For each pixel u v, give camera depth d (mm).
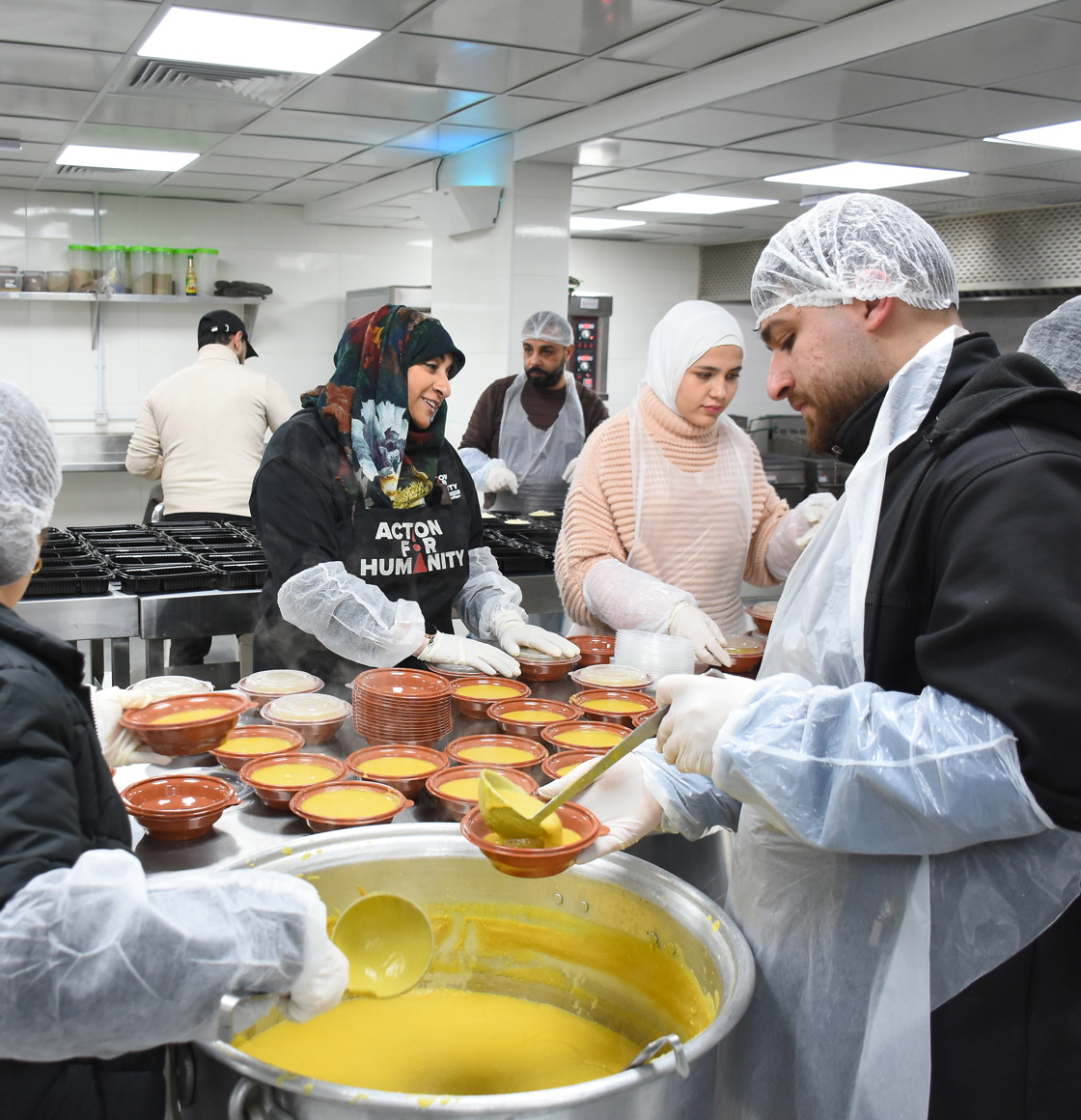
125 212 6555
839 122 4105
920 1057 1034
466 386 5496
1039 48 3113
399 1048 1213
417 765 1556
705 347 2283
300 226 7055
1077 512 935
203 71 3740
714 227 7203
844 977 1104
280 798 1430
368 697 1691
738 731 1023
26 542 908
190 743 1456
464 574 2281
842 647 1113
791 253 1171
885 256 1109
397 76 3832
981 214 6480
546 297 5145
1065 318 1862
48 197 6367
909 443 1093
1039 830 938
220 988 781
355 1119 811
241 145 5012
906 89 3590
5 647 852
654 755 1318
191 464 4133
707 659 2133
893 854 1015
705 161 4965
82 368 6562
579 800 1281
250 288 6598
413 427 2143
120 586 2848
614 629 2363
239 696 1723
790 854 1160
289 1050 1189
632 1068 866
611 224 7188
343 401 2029
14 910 756
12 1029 758
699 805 1286
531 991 1326
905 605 1056
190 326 6801
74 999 750
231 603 2857
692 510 2428
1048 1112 1037
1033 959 1029
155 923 768
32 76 3811
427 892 1287
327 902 1233
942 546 1013
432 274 5766
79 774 894
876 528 1098
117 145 4992
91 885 774
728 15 3193
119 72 3756
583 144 4531
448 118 4527
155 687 1704
